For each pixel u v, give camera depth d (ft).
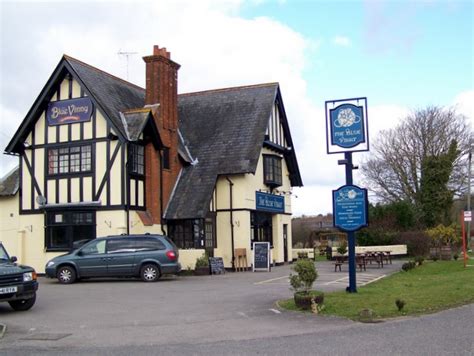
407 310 36.50
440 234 116.06
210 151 89.35
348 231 46.55
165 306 43.68
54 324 36.63
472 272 64.49
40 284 64.95
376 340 28.37
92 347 29.30
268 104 92.89
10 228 83.87
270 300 45.16
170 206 83.56
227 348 27.94
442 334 29.37
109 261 65.21
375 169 159.84
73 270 65.41
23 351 28.60
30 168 81.92
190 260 77.71
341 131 47.91
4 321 38.04
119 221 75.46
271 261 88.69
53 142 80.74
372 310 36.37
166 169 84.58
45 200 79.41
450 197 138.62
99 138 77.77
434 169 138.92
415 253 111.75
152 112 80.84
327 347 27.25
